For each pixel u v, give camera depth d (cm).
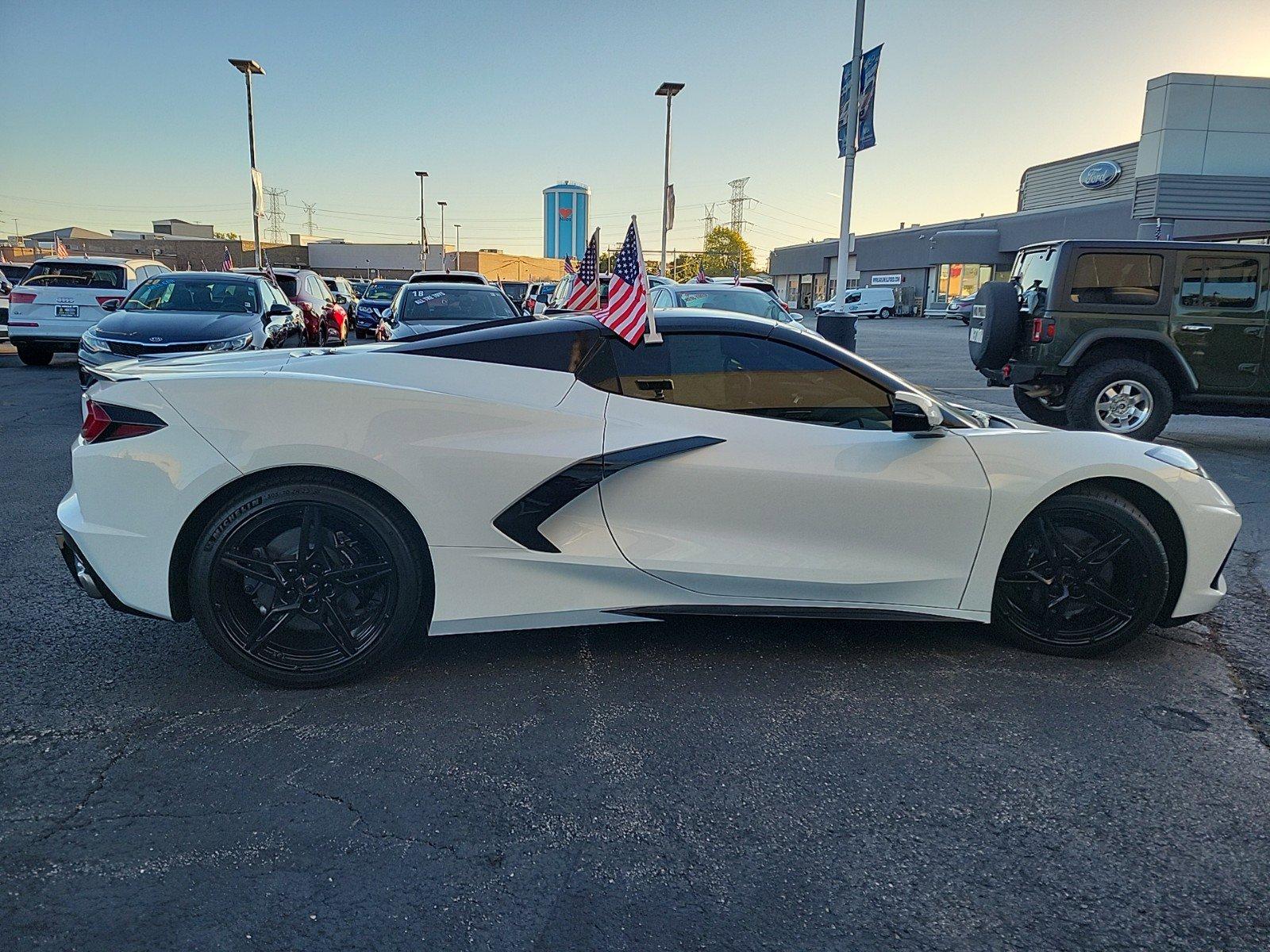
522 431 315
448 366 326
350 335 2522
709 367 336
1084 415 819
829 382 341
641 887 213
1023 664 347
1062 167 4131
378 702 304
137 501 296
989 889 215
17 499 578
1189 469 350
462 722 292
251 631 305
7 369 1352
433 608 314
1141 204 1941
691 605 331
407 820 238
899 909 207
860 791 257
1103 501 340
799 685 325
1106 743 287
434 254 7669
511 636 363
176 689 311
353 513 301
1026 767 271
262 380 302
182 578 307
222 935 194
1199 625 395
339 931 196
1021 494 335
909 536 335
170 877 213
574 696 312
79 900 204
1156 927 203
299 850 224
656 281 1675
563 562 318
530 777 261
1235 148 1859
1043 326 827
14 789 248
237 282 1067
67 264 1351
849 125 1536
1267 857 229
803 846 231
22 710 294
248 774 258
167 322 938
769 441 329
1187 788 261
